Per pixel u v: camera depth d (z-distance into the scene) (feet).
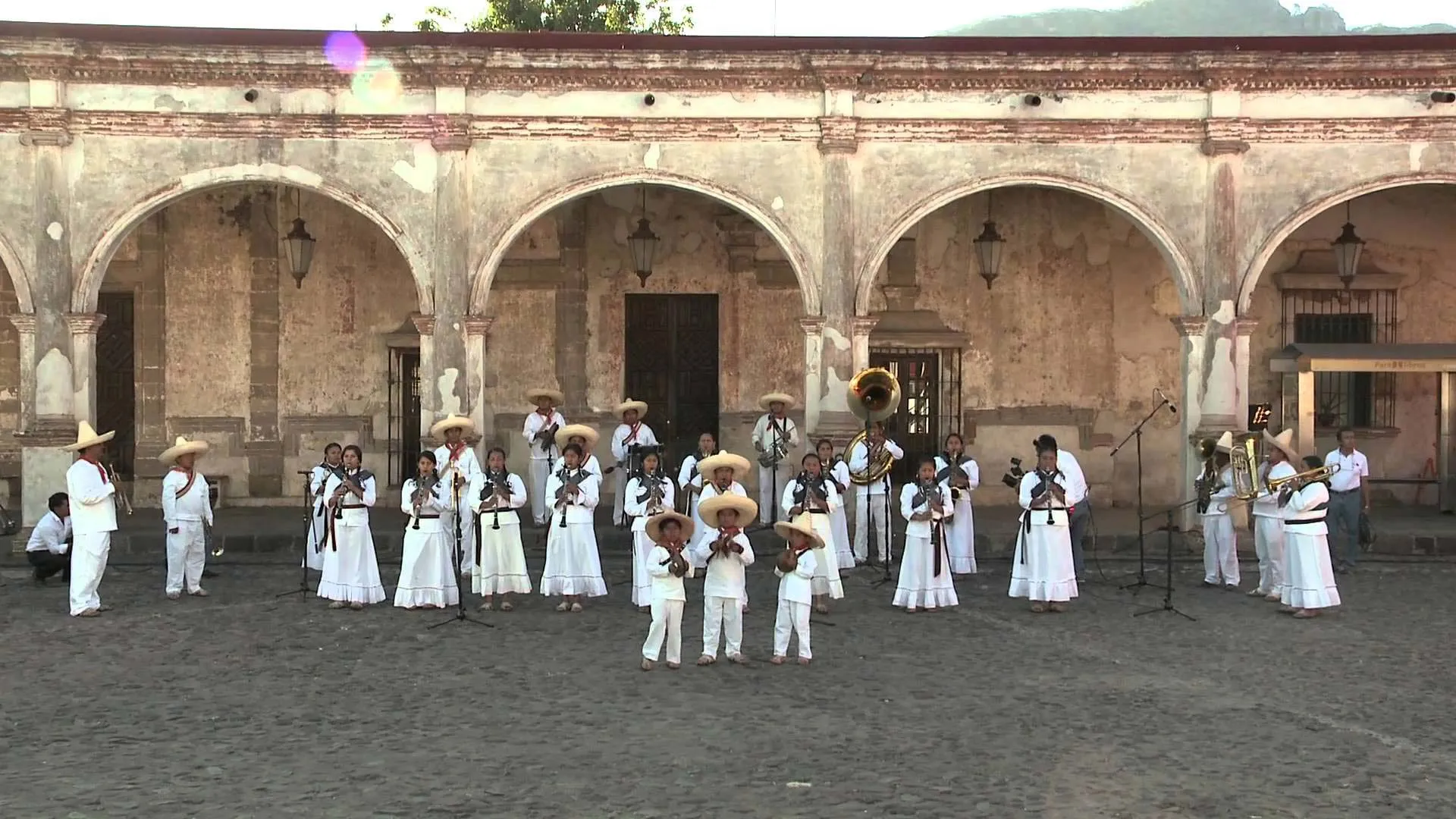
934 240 68.03
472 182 56.59
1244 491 47.57
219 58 55.16
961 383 68.23
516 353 67.41
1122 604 47.26
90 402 55.88
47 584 50.44
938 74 56.65
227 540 56.34
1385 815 25.72
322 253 67.00
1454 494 64.95
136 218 55.72
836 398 57.11
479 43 55.93
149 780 27.25
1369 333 68.59
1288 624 43.78
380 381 67.26
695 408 68.08
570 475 46.03
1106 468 68.59
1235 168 57.36
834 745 29.86
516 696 34.12
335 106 56.08
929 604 45.91
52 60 54.44
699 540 52.42
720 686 35.24
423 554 45.75
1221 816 25.54
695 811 25.55
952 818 25.23
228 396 66.80
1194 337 57.77
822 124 56.65
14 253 55.06
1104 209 68.18
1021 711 32.81
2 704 33.22
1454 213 67.97
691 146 56.95
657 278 67.56
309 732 30.83
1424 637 41.78
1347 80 57.00
